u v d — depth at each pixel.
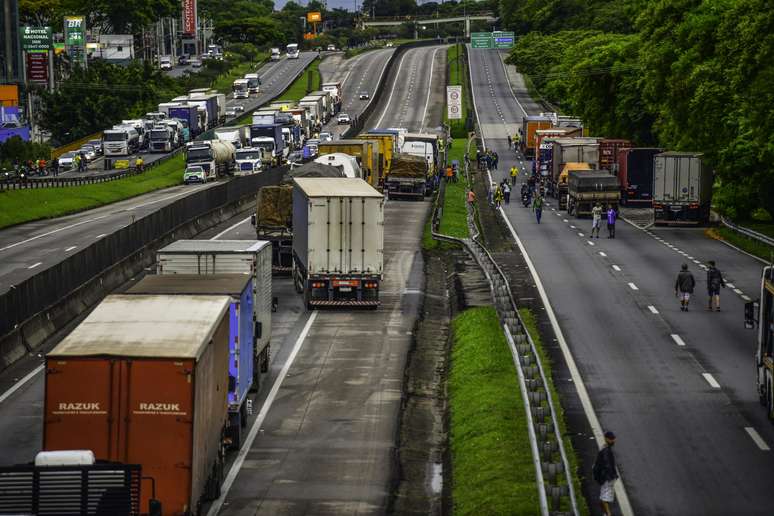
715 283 111.56
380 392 84.88
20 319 97.31
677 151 194.88
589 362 91.56
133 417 51.75
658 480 63.25
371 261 116.38
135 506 44.69
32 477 43.81
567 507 57.25
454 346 99.38
